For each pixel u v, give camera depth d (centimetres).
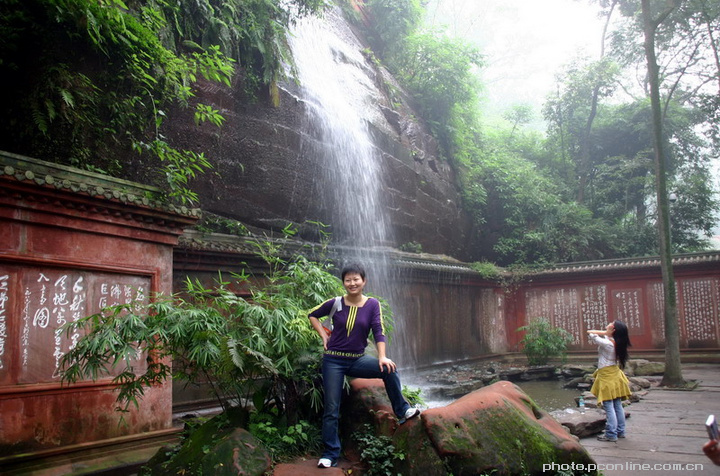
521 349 1730
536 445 416
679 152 2175
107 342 406
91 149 727
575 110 2277
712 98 1881
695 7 1692
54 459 531
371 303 426
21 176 514
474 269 1609
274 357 458
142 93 775
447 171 1736
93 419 574
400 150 1495
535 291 1739
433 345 1398
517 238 1855
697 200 2016
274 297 503
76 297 580
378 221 1347
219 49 957
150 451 599
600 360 678
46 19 667
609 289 1612
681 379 1077
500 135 2411
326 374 418
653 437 667
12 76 639
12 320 523
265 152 1046
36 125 640
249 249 897
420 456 389
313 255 1000
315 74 1321
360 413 445
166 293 673
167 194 687
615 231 1952
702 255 1466
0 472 489
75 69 702
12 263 527
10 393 510
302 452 439
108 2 663
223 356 408
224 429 428
